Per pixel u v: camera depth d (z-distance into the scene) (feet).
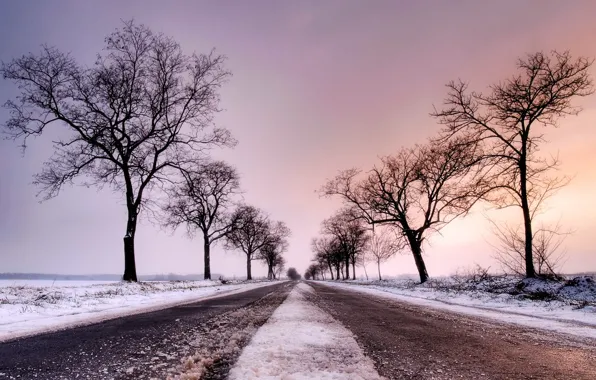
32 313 29.53
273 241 223.71
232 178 138.72
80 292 49.11
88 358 14.05
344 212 121.90
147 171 78.33
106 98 73.82
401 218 103.55
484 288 58.65
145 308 34.83
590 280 46.88
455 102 70.18
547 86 61.41
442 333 20.71
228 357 13.94
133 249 73.61
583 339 19.42
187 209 125.49
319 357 13.55
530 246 57.77
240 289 79.66
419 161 101.60
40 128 68.74
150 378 11.37
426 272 97.35
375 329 21.59
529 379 11.75
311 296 52.37
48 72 69.05
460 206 80.18
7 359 13.98
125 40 75.20
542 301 41.39
